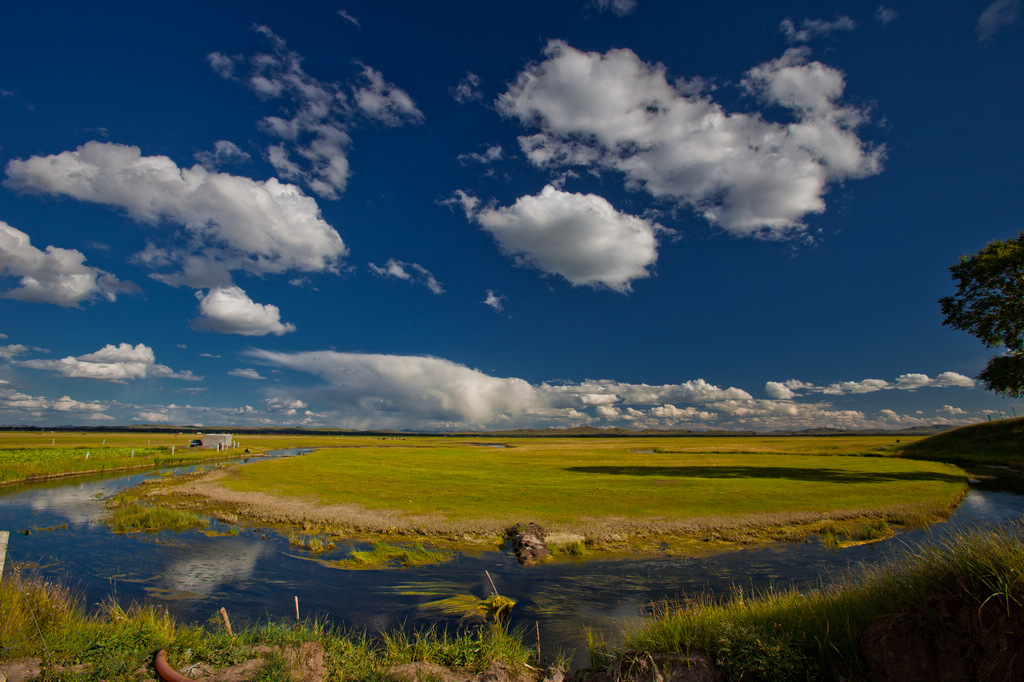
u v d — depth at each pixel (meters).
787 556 18.81
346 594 14.94
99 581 15.77
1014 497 31.02
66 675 7.06
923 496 29.94
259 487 37.25
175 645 8.58
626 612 13.38
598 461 64.44
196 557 18.84
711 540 21.41
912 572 7.64
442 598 14.54
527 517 25.66
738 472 45.91
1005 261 36.19
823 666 6.93
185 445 92.81
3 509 29.08
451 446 133.00
